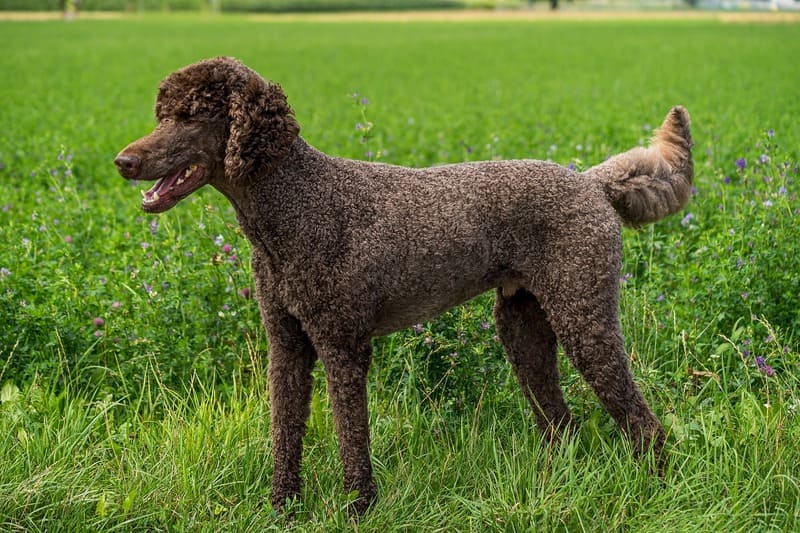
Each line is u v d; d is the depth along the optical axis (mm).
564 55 30906
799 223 5953
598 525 4012
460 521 4129
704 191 7898
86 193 8742
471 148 9867
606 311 4285
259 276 4176
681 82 19312
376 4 94062
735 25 50188
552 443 4688
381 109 16062
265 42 40906
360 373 4145
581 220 4238
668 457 4375
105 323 5570
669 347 5438
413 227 4102
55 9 80938
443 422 4883
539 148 10156
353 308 4027
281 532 4082
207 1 94812
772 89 16875
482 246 4223
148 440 4617
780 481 4137
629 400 4355
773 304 5609
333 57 32125
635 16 72625
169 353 5441
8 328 5461
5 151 11766
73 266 6102
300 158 4047
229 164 3756
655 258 6691
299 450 4395
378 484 4418
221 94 3812
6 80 22094
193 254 6047
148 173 3723
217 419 4859
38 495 4102
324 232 3992
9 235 6699
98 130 13234
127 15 81250
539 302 4387
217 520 4188
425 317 4359
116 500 4234
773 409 4566
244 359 5523
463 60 29984
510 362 4836
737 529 3902
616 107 14367
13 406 4883
